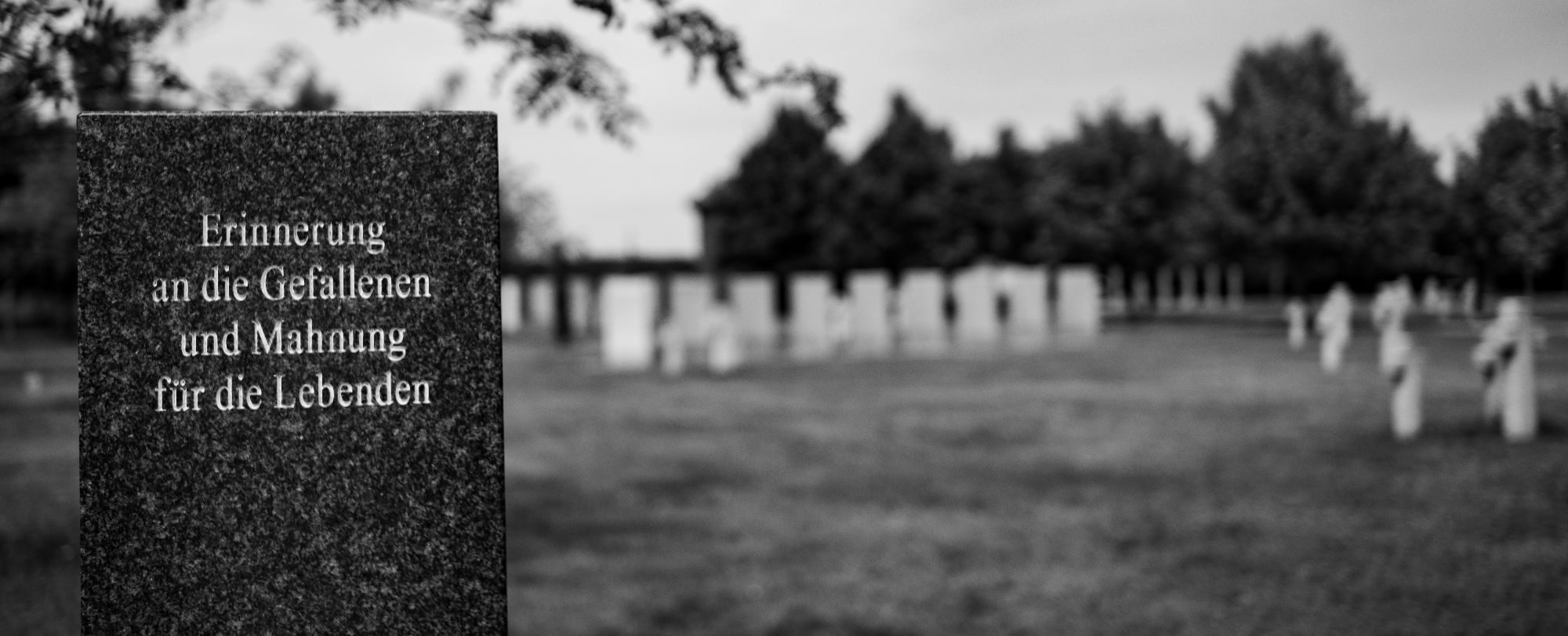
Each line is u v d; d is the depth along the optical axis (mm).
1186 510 9609
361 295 3990
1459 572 7238
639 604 7484
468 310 4055
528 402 19141
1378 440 12344
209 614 3918
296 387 3957
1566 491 9133
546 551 8898
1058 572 7922
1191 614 6836
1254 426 14094
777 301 50219
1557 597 6625
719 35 5320
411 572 4023
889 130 52719
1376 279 40094
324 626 3982
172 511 3891
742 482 11625
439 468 4035
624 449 13820
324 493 3973
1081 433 14242
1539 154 10047
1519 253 11508
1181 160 46406
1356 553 7863
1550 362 19359
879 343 31516
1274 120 32094
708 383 21719
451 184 4043
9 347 35688
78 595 7500
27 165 8875
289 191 3953
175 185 3893
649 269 55938
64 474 12477
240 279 3926
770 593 7691
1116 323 39625
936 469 12062
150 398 3881
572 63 5637
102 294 3857
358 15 5473
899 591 7664
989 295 34500
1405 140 27875
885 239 50938
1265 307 50688
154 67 5410
